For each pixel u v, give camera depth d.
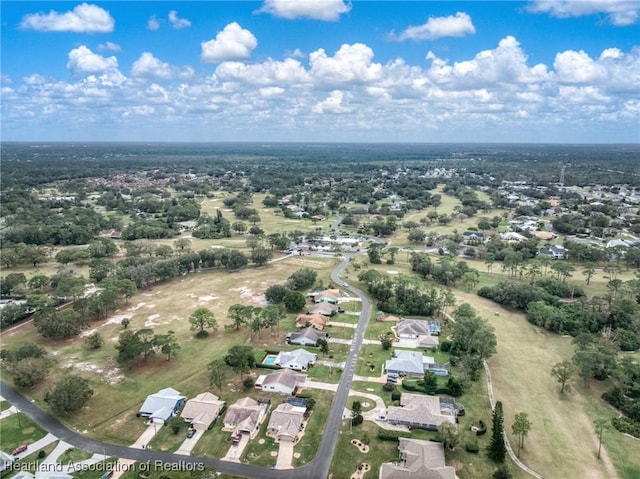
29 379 111.38
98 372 121.62
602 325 148.50
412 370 120.62
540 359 130.00
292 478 84.12
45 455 89.50
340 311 163.88
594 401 109.88
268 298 170.88
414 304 161.75
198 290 186.38
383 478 82.31
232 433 96.50
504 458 89.50
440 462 85.62
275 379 113.25
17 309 154.88
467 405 107.12
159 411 101.50
